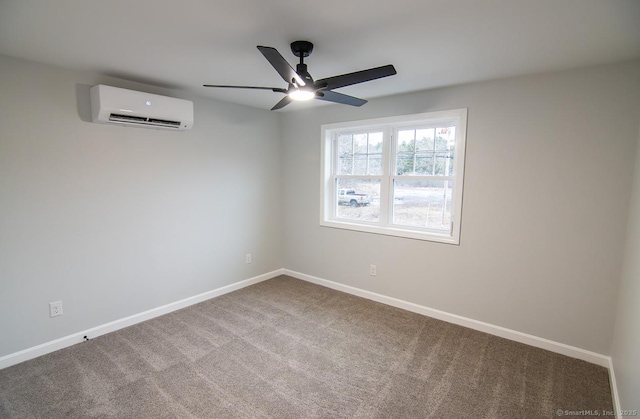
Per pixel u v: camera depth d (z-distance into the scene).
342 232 3.96
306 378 2.33
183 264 3.49
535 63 2.36
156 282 3.28
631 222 2.21
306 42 2.03
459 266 3.12
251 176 4.12
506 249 2.85
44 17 1.73
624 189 2.33
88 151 2.74
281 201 4.57
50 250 2.59
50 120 2.52
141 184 3.09
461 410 2.03
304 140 4.21
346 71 2.59
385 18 1.72
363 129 3.79
